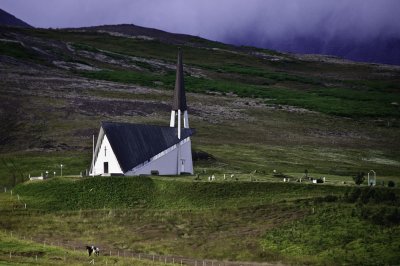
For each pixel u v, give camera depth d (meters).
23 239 114.62
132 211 128.25
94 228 121.94
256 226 118.12
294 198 128.12
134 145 152.12
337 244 107.44
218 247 110.81
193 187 136.88
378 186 136.38
